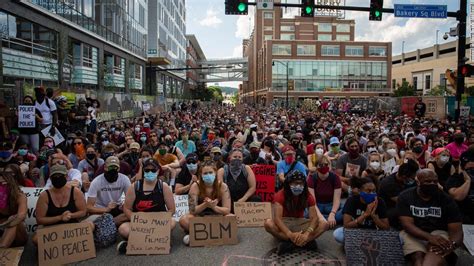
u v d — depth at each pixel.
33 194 6.91
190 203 6.46
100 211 6.51
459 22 14.98
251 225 7.19
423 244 5.28
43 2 21.77
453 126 15.79
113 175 6.62
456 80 16.55
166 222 5.98
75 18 26.55
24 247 5.96
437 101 30.52
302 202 5.87
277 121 24.95
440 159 7.63
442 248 5.03
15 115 13.09
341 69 97.75
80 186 7.59
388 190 6.67
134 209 6.23
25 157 9.90
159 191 6.27
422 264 4.97
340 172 8.88
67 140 12.78
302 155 10.62
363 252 5.20
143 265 5.44
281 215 5.91
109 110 24.39
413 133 14.60
